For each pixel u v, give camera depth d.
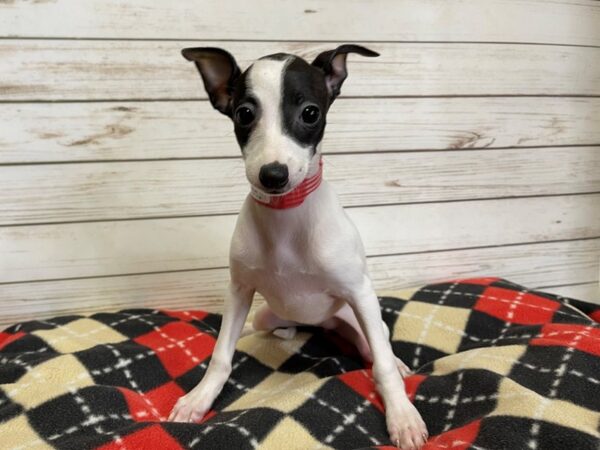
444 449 0.27
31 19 0.43
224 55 0.33
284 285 0.35
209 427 0.29
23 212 0.47
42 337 0.42
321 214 0.33
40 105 0.45
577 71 0.54
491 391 0.31
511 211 0.56
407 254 0.55
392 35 0.49
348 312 0.41
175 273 0.51
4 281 0.48
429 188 0.54
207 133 0.48
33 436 0.29
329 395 0.33
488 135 0.53
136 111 0.47
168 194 0.49
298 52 0.48
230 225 0.51
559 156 0.56
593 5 0.53
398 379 0.33
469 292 0.49
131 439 0.28
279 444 0.29
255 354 0.43
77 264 0.49
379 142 0.51
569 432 0.27
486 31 0.51
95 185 0.48
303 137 0.29
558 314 0.43
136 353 0.39
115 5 0.44
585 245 0.59
